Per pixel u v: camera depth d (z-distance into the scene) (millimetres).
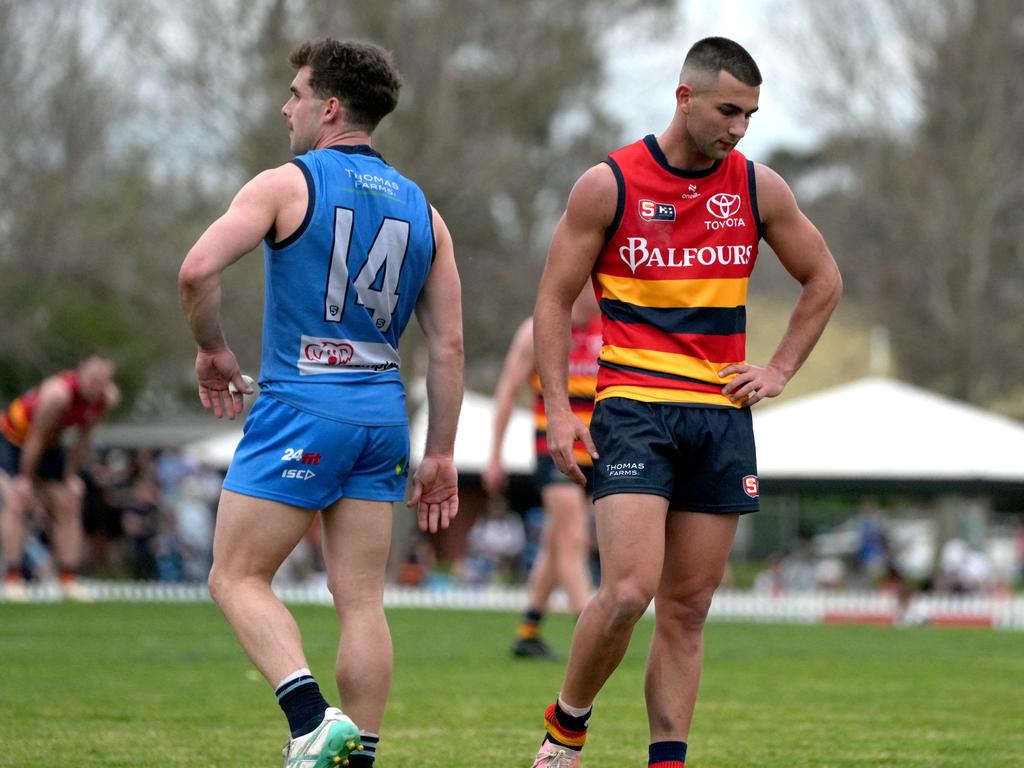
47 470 47438
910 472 74062
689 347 16406
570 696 16469
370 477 16016
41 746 19250
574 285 16750
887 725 22750
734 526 16484
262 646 14859
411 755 19234
